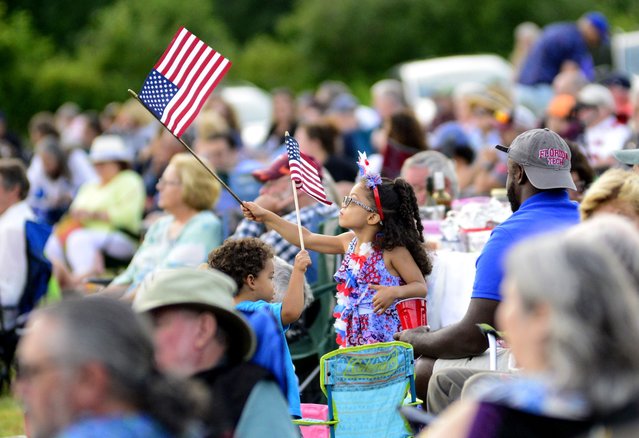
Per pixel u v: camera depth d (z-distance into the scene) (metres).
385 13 90.88
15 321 24.03
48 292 26.28
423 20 90.00
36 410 7.97
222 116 40.38
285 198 21.95
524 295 7.99
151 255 23.75
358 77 90.31
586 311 7.78
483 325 15.19
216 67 17.11
